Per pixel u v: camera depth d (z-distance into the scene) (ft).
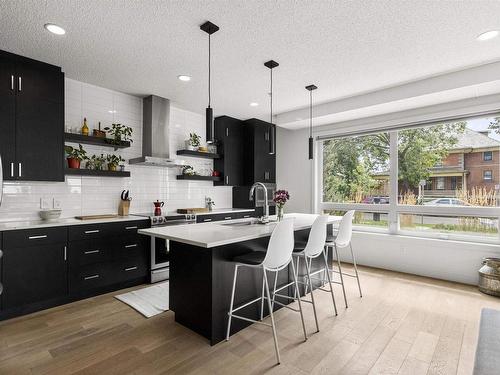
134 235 11.60
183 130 15.80
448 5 6.96
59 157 10.29
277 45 8.83
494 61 10.02
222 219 15.11
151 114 13.39
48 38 8.41
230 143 17.07
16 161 9.35
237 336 7.77
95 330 8.03
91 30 7.99
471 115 12.26
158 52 9.27
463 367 6.48
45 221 10.26
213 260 7.41
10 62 9.25
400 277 13.07
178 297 8.39
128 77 11.32
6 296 8.61
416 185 14.10
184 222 13.15
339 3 6.88
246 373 6.21
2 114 9.09
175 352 6.97
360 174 16.03
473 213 12.48
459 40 8.58
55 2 6.77
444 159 13.32
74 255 10.00
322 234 8.84
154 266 12.12
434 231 13.50
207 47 8.94
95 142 11.69
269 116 17.11
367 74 11.07
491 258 11.55
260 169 17.78
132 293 10.83
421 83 11.71
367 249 14.99
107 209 12.71
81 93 11.87
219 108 15.43
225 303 7.71
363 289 11.49
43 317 8.85
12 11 7.10
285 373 6.23
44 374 6.13
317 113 15.02
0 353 6.91
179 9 7.09
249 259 7.32
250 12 7.22
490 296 10.72
